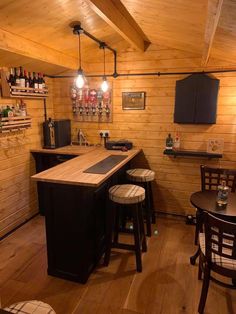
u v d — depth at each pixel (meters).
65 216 2.19
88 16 2.35
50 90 3.80
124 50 3.42
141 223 2.69
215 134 3.27
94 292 2.15
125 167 3.39
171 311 1.96
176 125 3.41
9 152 3.07
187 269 2.46
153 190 3.66
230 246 1.69
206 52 2.42
